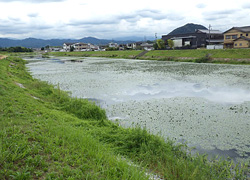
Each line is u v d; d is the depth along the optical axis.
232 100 12.72
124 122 9.72
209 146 7.25
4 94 9.88
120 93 15.37
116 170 4.64
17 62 40.28
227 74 22.44
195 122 9.40
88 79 22.09
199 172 5.13
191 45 62.69
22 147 4.95
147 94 14.83
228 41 49.72
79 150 5.45
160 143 6.78
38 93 13.50
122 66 35.25
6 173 3.94
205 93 14.61
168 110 11.16
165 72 25.70
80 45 115.44
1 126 6.18
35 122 7.21
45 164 4.50
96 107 10.18
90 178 4.26
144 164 5.84
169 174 5.12
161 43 63.41
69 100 11.75
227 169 5.75
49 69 33.97
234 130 8.45
